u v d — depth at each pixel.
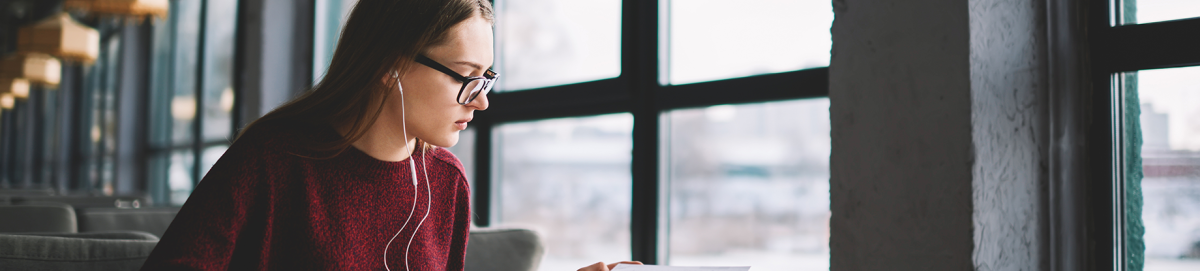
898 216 1.36
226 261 0.81
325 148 0.89
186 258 0.78
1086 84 1.46
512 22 2.80
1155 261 1.45
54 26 4.55
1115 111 1.45
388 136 0.94
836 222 1.47
